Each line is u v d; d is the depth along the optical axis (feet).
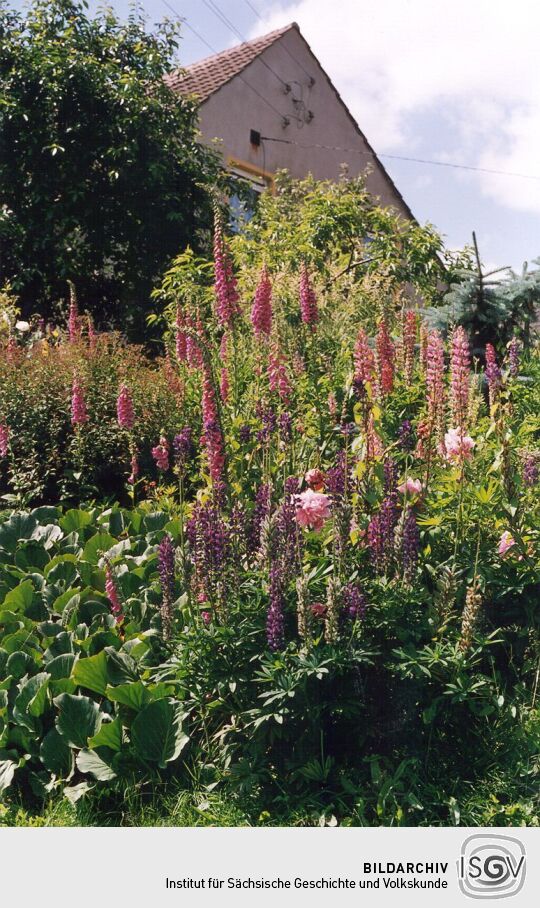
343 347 21.20
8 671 12.45
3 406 21.11
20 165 39.81
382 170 64.08
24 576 15.34
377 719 10.80
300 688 10.21
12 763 11.10
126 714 11.45
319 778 10.44
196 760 11.14
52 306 42.68
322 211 39.22
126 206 40.91
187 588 11.62
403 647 10.71
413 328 18.10
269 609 10.37
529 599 12.30
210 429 12.61
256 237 39.93
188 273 33.55
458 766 10.94
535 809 10.28
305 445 15.78
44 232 39.65
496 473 13.14
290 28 55.26
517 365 19.07
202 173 42.50
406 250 39.70
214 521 10.88
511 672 12.26
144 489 20.99
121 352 23.66
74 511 17.98
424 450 13.44
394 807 10.07
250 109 52.65
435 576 11.77
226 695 10.94
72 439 20.97
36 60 39.17
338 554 10.98
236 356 17.53
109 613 13.83
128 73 40.91
